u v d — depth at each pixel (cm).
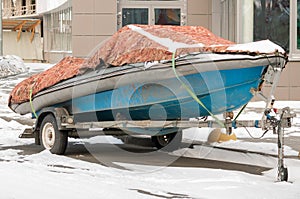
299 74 1898
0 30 3238
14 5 6159
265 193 703
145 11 2486
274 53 830
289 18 1909
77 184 731
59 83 1016
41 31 5394
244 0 1941
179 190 715
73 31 2375
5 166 859
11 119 1512
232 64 846
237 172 828
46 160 941
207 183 757
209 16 2350
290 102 1852
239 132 1252
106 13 2377
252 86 868
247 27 1942
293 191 715
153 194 692
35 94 1067
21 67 2947
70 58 1070
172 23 2500
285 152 1019
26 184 716
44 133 1032
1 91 2227
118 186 729
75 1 2372
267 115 831
